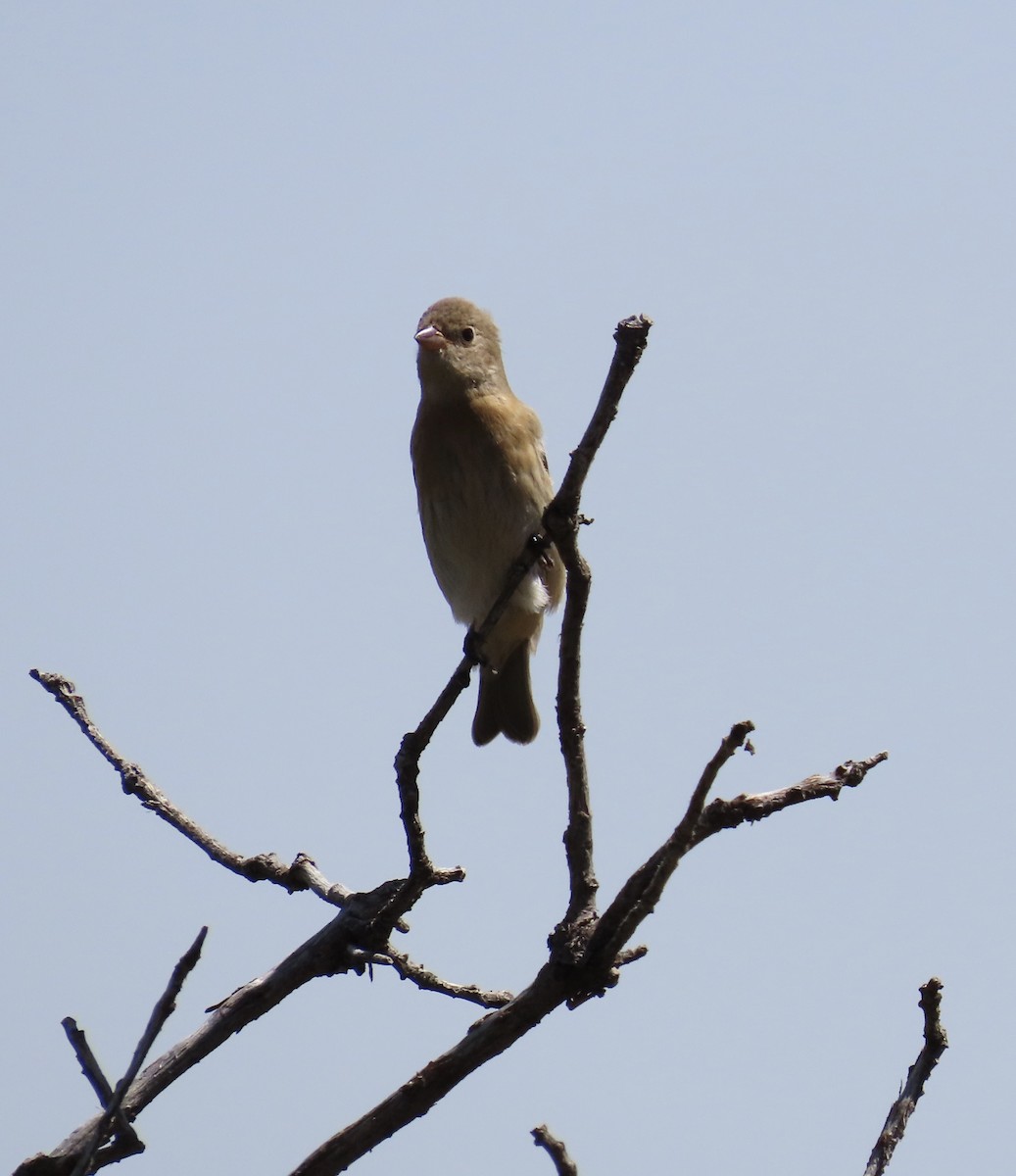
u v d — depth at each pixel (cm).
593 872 891
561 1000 845
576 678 912
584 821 898
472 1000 977
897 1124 753
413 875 962
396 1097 843
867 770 802
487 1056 846
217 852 1046
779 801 798
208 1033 929
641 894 820
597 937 836
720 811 799
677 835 781
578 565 900
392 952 974
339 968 968
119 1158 870
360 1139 838
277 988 958
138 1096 898
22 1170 857
